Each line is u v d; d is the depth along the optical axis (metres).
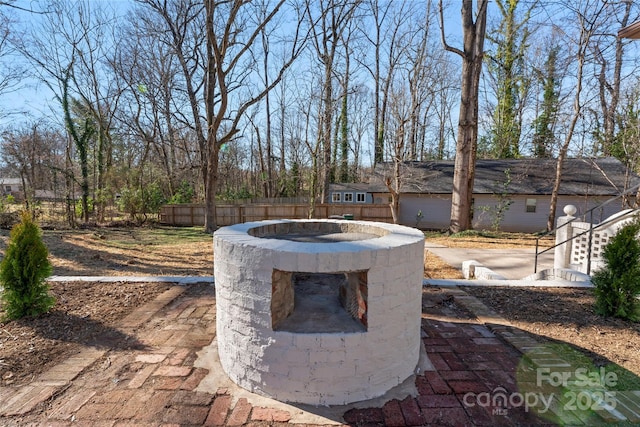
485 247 11.88
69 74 17.34
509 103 21.48
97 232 14.48
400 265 2.88
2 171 23.66
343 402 2.78
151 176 20.39
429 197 18.23
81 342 3.80
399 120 13.53
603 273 4.61
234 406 2.73
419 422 2.55
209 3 11.19
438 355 3.56
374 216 18.61
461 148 14.07
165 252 10.54
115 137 21.02
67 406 2.69
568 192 16.28
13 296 4.33
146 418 2.56
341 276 4.71
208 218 15.41
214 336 3.97
